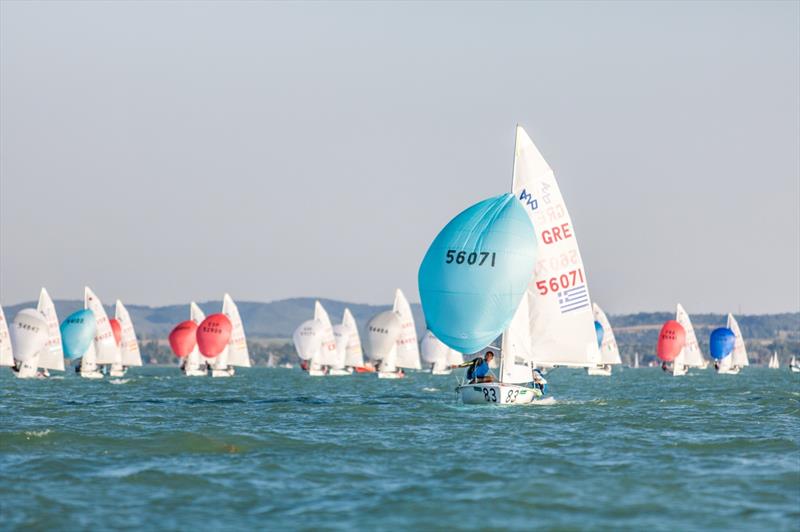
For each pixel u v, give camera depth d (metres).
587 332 162.75
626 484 83.81
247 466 92.69
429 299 152.00
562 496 78.88
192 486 82.81
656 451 104.62
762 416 150.88
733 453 103.12
